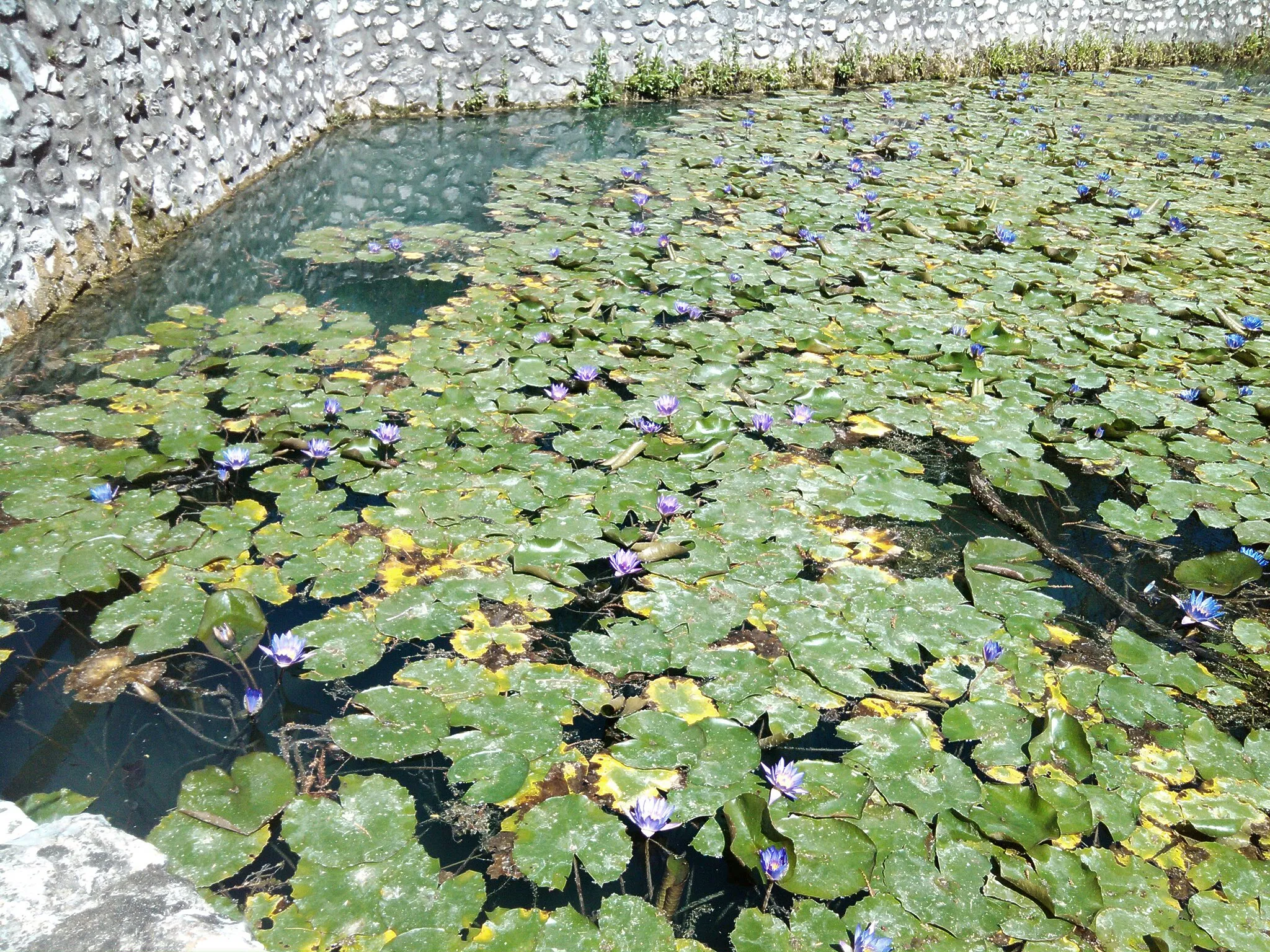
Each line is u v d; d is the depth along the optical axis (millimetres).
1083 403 3303
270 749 1701
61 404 2750
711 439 2777
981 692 1956
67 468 2422
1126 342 3873
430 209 5059
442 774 1688
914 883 1518
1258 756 1854
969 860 1565
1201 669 2104
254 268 4012
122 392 2840
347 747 1670
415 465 2561
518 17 7582
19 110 3117
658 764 1692
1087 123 8727
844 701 1899
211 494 2414
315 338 3307
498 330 3436
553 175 5855
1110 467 2943
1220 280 4691
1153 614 2328
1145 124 8922
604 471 2607
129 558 2115
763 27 9133
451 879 1448
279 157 5781
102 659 1875
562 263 4121
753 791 1656
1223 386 3541
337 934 1349
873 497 2600
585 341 3365
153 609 1967
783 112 8297
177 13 4375
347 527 2299
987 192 6055
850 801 1646
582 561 2211
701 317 3748
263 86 5543
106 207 3703
